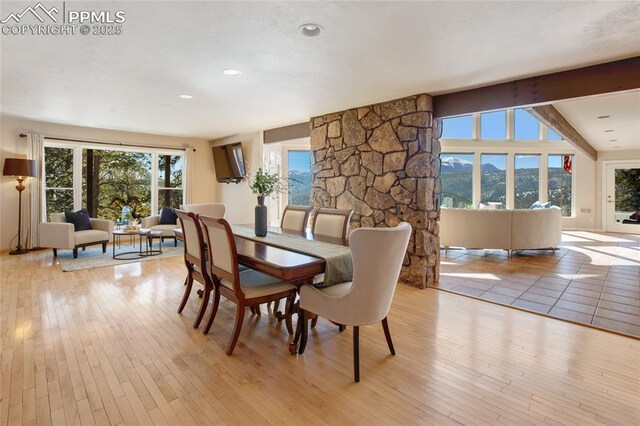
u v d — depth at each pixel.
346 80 3.31
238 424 1.65
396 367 2.18
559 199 9.00
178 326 2.80
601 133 6.64
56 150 6.13
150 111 4.75
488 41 2.41
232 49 2.59
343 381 2.03
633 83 2.69
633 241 7.22
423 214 3.84
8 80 3.36
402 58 2.75
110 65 2.94
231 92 3.76
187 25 2.22
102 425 1.63
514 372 2.12
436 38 2.37
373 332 2.72
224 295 2.56
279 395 1.88
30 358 2.24
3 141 5.39
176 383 1.99
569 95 2.97
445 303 3.38
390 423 1.66
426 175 3.80
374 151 4.26
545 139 8.95
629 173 8.53
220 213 4.68
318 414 1.73
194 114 4.93
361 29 2.25
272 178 3.34
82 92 3.80
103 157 6.63
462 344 2.50
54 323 2.81
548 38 2.36
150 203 7.22
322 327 2.84
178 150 7.29
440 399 1.85
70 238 5.12
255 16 2.09
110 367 2.15
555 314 3.09
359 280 2.01
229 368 2.16
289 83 3.41
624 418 1.69
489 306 3.30
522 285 4.02
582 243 6.98
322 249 2.60
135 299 3.44
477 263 5.25
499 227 5.66
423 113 3.77
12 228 5.62
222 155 7.16
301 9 2.00
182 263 5.00
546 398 1.86
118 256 5.46
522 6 1.94
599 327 2.79
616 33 2.27
